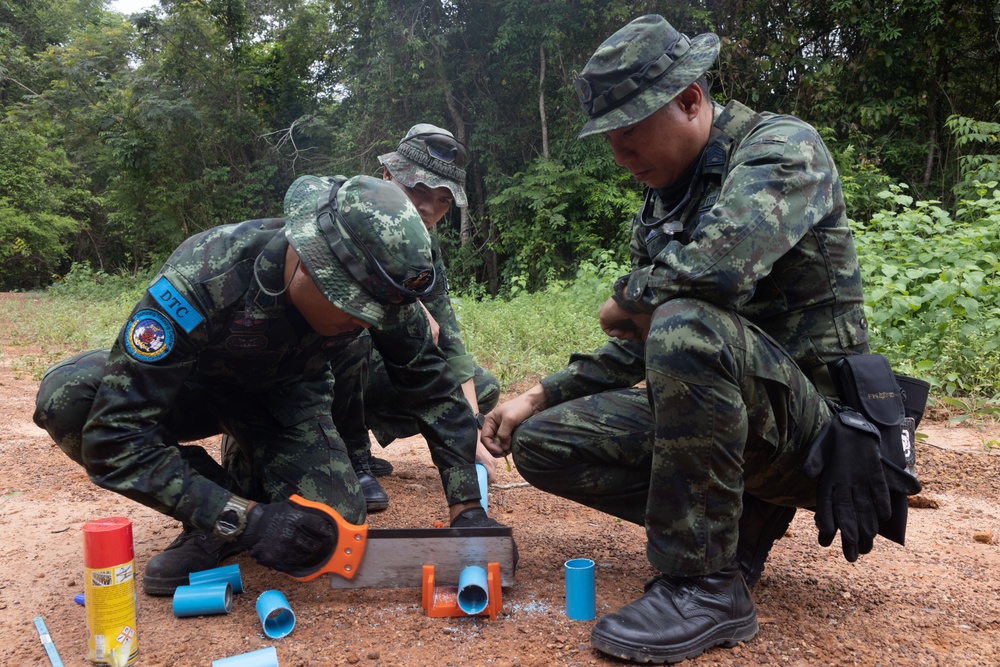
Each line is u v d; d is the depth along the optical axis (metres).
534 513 2.98
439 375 2.29
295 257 1.94
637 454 2.09
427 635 1.93
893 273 5.46
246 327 2.02
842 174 12.27
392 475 3.50
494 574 2.02
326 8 20.36
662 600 1.83
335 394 2.87
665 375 1.75
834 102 13.84
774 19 14.95
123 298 14.17
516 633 1.94
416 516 2.90
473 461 2.33
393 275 1.83
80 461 2.29
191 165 20.48
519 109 17.02
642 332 2.07
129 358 1.91
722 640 1.83
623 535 2.70
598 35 15.80
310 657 1.83
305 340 2.16
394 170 2.94
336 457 2.36
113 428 1.91
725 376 1.74
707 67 1.92
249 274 2.00
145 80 19.62
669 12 15.17
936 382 4.57
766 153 1.82
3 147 23.08
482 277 17.72
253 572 2.38
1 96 25.31
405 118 17.55
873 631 1.95
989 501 3.07
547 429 2.14
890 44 13.66
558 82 16.36
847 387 1.92
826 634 1.93
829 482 1.84
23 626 2.02
